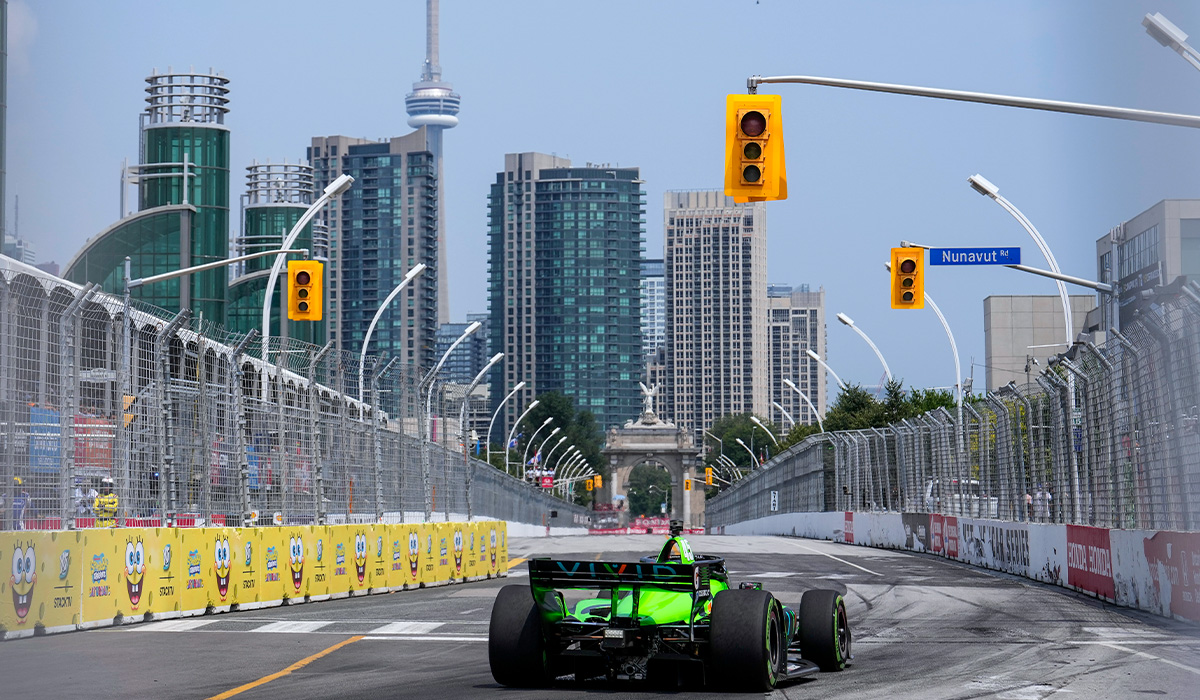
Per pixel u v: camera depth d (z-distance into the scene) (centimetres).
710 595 1590
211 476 2752
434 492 4412
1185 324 2381
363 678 1639
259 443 2977
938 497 5269
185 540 2548
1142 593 2623
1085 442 3170
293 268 3941
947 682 1571
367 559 3297
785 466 9462
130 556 2388
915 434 5731
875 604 2816
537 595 1552
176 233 9769
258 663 1797
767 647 1481
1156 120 2420
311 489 3219
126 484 2425
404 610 2706
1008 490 4066
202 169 10825
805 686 1548
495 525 4400
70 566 2225
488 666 1769
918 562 4675
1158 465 2584
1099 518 3052
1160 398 2558
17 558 2088
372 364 3684
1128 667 1716
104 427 2366
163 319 2600
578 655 1546
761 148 2459
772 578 3675
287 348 3133
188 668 1739
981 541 4394
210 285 10662
